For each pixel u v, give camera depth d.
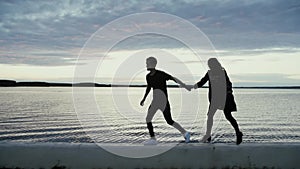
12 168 3.62
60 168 3.59
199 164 3.57
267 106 52.97
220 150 3.68
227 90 4.34
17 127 24.19
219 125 26.02
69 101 62.88
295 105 55.88
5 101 62.03
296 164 3.54
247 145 3.81
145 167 3.56
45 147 3.80
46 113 36.03
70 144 3.88
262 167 3.53
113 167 3.57
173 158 3.60
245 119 31.66
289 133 21.97
